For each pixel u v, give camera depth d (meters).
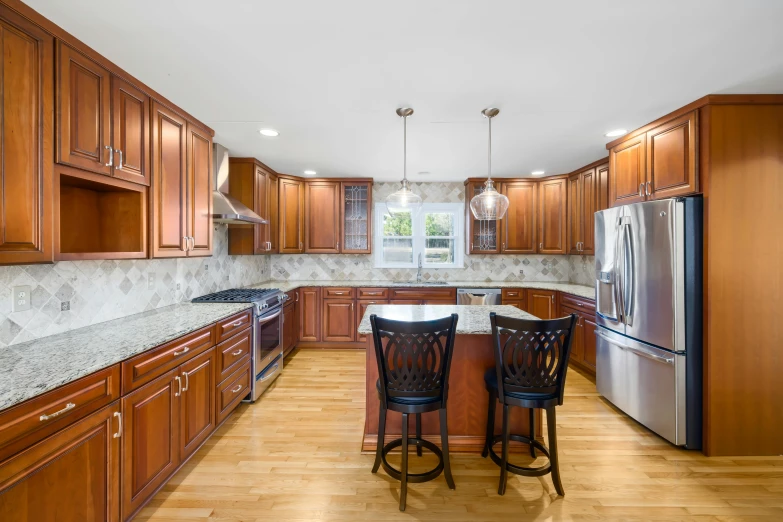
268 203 4.04
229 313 2.45
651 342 2.39
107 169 1.74
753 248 2.14
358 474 1.99
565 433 2.45
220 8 1.38
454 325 1.75
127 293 2.28
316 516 1.67
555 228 4.51
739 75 1.91
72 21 1.45
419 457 2.18
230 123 2.66
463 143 3.14
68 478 1.23
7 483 1.03
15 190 1.31
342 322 4.48
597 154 3.52
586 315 3.57
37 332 1.69
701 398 2.22
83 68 1.60
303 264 5.00
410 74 1.91
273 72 1.89
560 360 1.80
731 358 2.16
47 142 1.42
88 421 1.31
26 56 1.35
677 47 1.65
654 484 1.91
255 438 2.36
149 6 1.36
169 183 2.26
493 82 2.00
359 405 2.88
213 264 3.40
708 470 2.04
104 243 2.04
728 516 1.69
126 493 1.49
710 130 2.14
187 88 2.07
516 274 5.05
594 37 1.57
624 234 2.61
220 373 2.34
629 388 2.60
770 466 2.07
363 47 1.66
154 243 2.11
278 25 1.49
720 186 2.14
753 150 2.14
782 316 2.16
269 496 1.80
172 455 1.82
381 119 2.57
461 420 2.27
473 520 1.65
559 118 2.53
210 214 2.77
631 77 1.94
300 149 3.34
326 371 3.69
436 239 5.07
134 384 1.54
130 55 1.71
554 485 1.84
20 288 1.61
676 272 2.22
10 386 1.13
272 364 3.34
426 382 1.78
